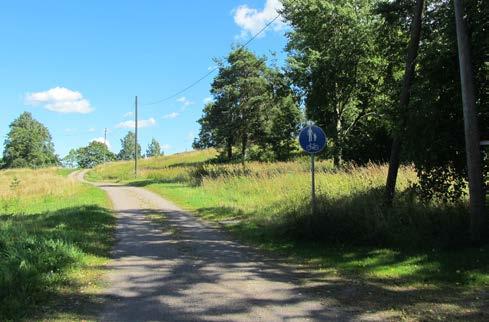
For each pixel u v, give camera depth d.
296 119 42.09
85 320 6.19
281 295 7.42
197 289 7.82
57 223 15.02
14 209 21.83
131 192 33.34
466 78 9.51
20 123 143.75
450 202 11.59
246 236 13.31
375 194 13.38
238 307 6.79
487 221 9.72
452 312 6.35
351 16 28.84
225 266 9.66
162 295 7.45
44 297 7.15
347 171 21.06
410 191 12.23
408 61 12.16
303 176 22.97
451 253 9.17
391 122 12.34
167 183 40.66
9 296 6.89
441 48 10.73
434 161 11.17
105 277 8.68
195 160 79.31
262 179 25.05
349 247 10.78
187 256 10.75
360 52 29.47
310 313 6.48
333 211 11.91
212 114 56.88
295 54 33.94
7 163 137.88
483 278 7.71
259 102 52.31
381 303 6.90
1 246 10.02
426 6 12.84
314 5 29.64
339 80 30.94
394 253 9.82
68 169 101.81
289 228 12.45
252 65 53.34
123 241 12.89
